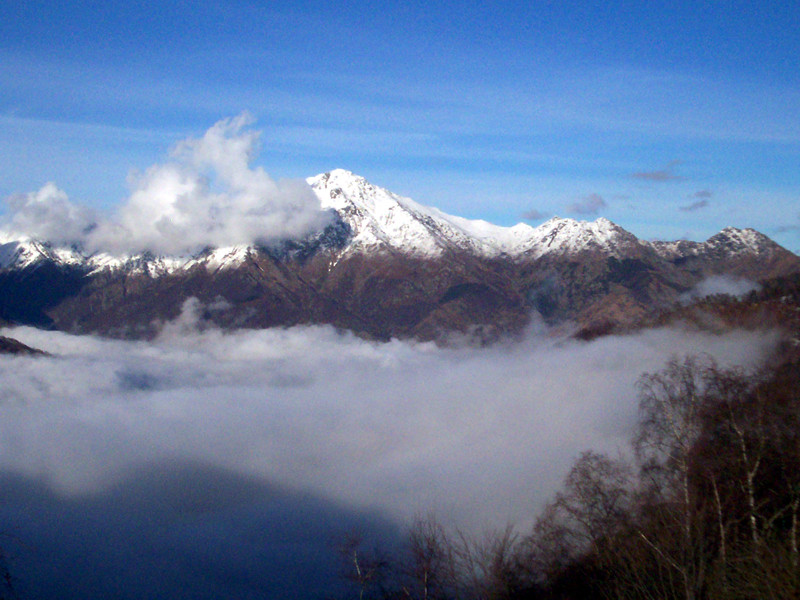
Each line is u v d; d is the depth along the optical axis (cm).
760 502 3003
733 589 2698
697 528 2958
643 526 3312
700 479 3225
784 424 3419
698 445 3406
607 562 3266
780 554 2644
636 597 3009
